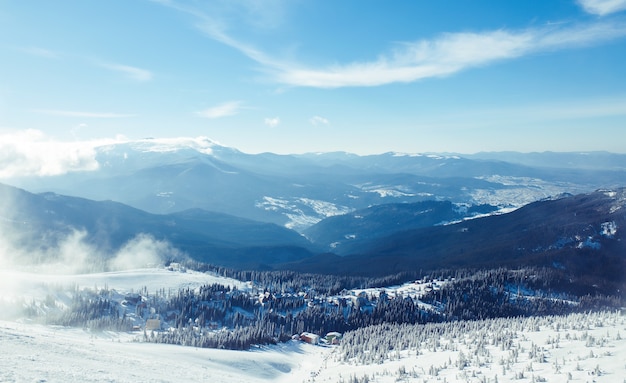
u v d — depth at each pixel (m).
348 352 185.38
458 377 113.88
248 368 161.62
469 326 184.38
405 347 175.88
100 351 108.06
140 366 96.88
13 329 113.69
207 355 161.50
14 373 62.38
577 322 149.88
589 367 100.12
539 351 121.31
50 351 88.69
